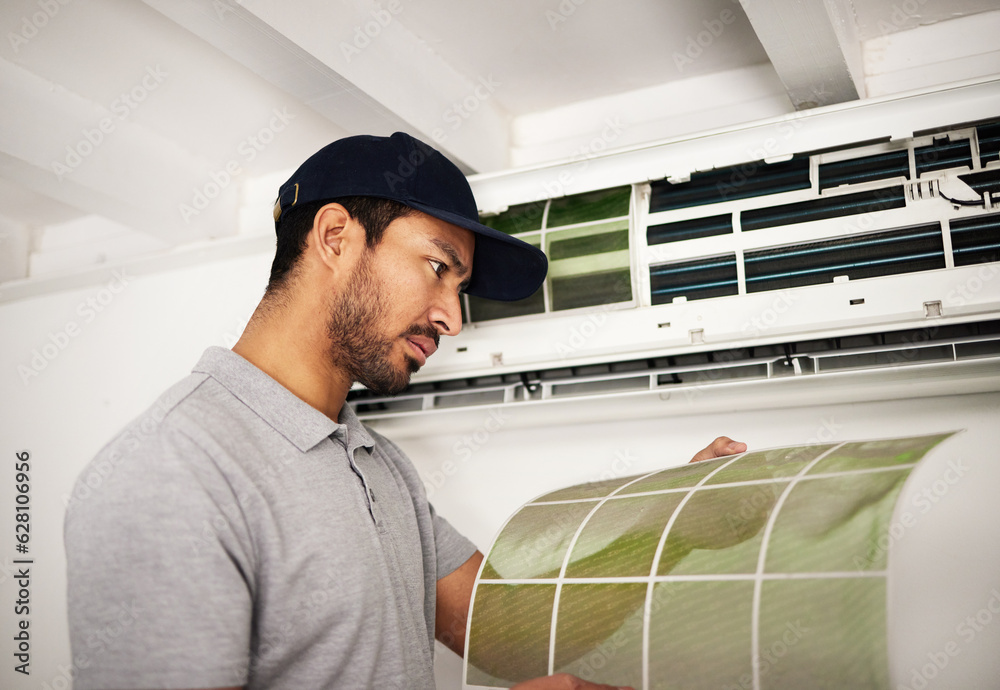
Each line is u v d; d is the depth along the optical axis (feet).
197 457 2.49
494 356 4.58
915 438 2.75
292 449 2.81
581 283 4.38
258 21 3.74
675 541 2.80
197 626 2.26
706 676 2.41
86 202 5.57
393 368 3.18
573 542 3.14
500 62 4.96
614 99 5.29
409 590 3.21
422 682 3.05
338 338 3.09
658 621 2.61
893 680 2.08
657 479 3.42
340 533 2.77
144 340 6.58
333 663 2.67
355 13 4.28
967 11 4.26
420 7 4.44
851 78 4.14
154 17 4.42
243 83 5.09
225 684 2.26
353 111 4.54
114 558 2.31
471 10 4.45
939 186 3.69
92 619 2.27
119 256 6.93
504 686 2.91
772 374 4.03
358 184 3.11
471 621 3.15
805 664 2.24
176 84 5.14
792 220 3.97
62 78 5.10
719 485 3.00
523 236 4.54
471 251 3.42
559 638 2.84
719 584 2.55
